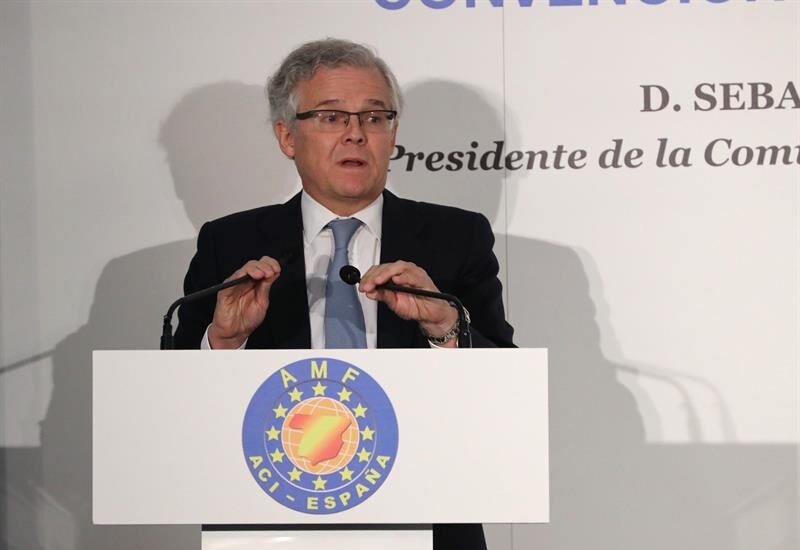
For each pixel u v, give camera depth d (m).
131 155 10.95
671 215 10.81
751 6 10.77
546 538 10.96
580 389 10.88
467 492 6.20
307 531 6.42
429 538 6.39
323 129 9.80
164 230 10.95
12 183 10.98
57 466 11.02
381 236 9.98
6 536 11.05
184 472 6.26
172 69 10.95
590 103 10.84
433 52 10.89
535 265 10.88
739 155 10.80
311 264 9.88
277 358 6.28
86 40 10.95
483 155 10.86
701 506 10.86
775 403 10.80
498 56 10.88
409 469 6.21
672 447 10.85
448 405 6.23
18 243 10.99
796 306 10.77
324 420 6.25
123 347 10.98
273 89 10.16
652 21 10.81
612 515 10.90
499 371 6.23
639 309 10.84
